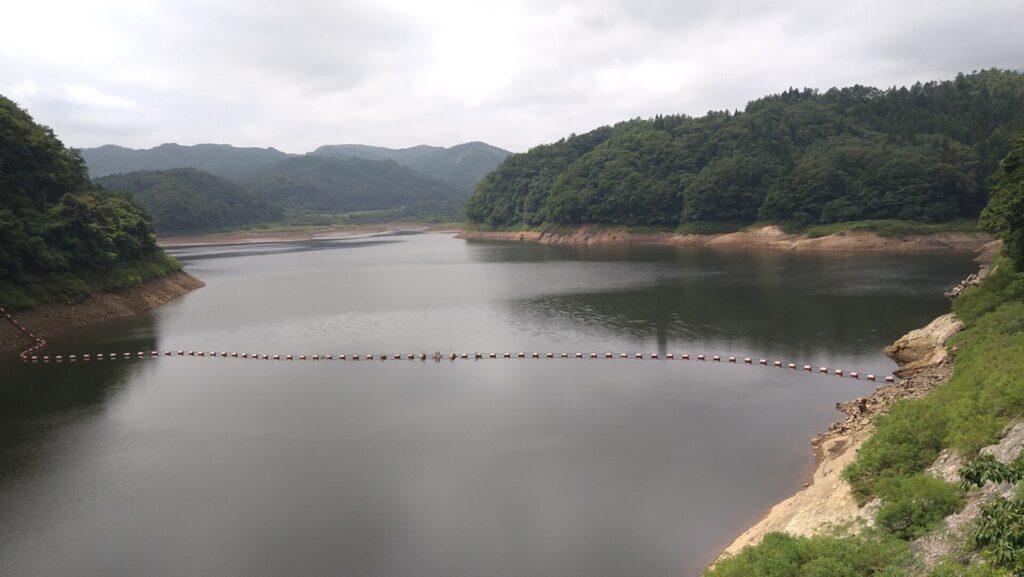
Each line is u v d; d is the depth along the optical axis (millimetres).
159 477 33344
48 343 63969
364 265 139750
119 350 61500
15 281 66250
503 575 24453
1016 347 30344
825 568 18188
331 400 45562
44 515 29672
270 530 28000
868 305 72938
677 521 27797
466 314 77125
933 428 24875
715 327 65438
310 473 33500
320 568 25188
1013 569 13938
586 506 29344
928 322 63250
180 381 51031
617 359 55531
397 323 72812
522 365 54375
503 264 133500
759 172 172125
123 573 25141
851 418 37344
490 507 29531
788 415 40219
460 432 38719
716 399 43875
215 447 37188
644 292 88375
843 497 24219
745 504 28984
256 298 92188
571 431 38469
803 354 54375
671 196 183750
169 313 80500
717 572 21234
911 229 137125
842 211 148375
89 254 77688
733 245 158750
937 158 146875
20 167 76688
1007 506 15117
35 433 39656
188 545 27000
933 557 17547
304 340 65125
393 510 29500
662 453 34844
